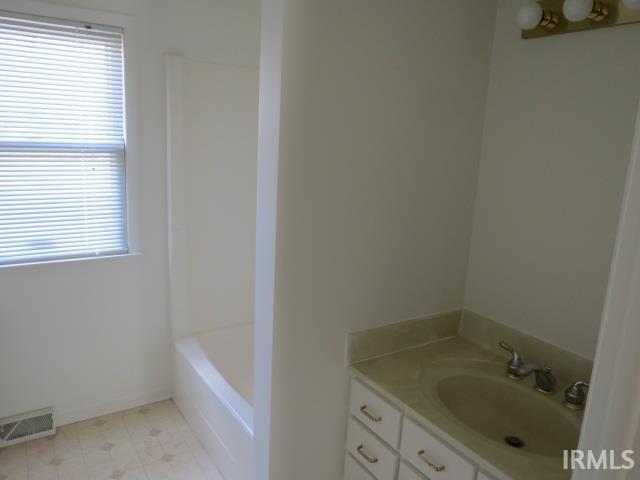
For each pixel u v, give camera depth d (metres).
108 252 2.77
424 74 1.79
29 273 2.51
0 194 2.41
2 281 2.44
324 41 1.56
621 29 1.50
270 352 1.70
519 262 1.89
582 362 1.68
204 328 3.13
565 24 1.62
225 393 2.39
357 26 1.61
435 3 1.75
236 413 2.21
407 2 1.69
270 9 1.53
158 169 2.80
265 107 1.61
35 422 2.62
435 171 1.91
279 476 1.84
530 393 1.67
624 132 1.52
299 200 1.63
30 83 2.39
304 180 1.62
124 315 2.85
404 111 1.78
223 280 3.15
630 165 0.62
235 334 3.18
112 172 2.70
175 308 2.97
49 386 2.68
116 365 2.88
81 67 2.50
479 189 2.04
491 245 2.00
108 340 2.82
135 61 2.61
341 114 1.65
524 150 1.83
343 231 1.74
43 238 2.56
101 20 2.47
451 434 1.42
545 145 1.76
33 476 2.34
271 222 1.62
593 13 1.49
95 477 2.36
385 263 1.88
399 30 1.70
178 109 2.75
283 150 1.56
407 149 1.82
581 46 1.61
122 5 2.52
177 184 2.83
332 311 1.79
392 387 1.69
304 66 1.54
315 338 1.78
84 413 2.82
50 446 2.57
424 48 1.77
